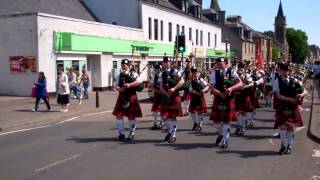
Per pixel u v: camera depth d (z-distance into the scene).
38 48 23.03
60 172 7.24
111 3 34.88
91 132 11.66
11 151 9.09
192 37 46.31
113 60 30.30
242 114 11.30
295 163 7.93
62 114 15.96
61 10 30.22
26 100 21.39
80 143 9.90
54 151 8.98
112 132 11.62
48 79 23.69
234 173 7.17
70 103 20.62
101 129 12.27
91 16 34.12
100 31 28.66
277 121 8.75
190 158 8.31
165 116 10.01
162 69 10.19
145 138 10.58
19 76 23.69
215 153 8.80
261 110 18.22
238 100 11.27
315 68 68.38
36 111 16.86
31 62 23.23
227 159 8.23
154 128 12.24
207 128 12.48
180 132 11.67
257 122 14.12
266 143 10.04
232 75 9.25
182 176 6.97
